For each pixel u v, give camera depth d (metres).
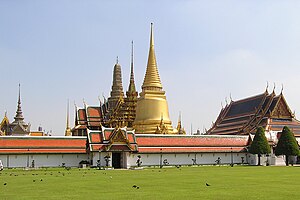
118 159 96.88
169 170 73.75
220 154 106.06
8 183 41.97
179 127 136.75
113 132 94.25
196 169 77.25
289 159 108.75
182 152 101.44
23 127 160.38
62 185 39.16
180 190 33.69
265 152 98.69
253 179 46.66
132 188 35.69
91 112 138.75
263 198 27.88
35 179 48.41
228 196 29.14
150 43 135.62
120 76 152.00
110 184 40.25
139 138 100.12
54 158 93.88
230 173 60.47
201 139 106.06
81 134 136.75
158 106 128.50
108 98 144.75
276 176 52.53
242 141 109.62
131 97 137.62
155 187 36.59
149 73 132.75
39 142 94.06
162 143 101.19
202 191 32.81
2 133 139.75
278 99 122.38
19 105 167.00
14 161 90.69
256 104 129.38
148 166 96.69
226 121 142.25
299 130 122.50
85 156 96.38
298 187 36.06
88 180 46.34
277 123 121.12
